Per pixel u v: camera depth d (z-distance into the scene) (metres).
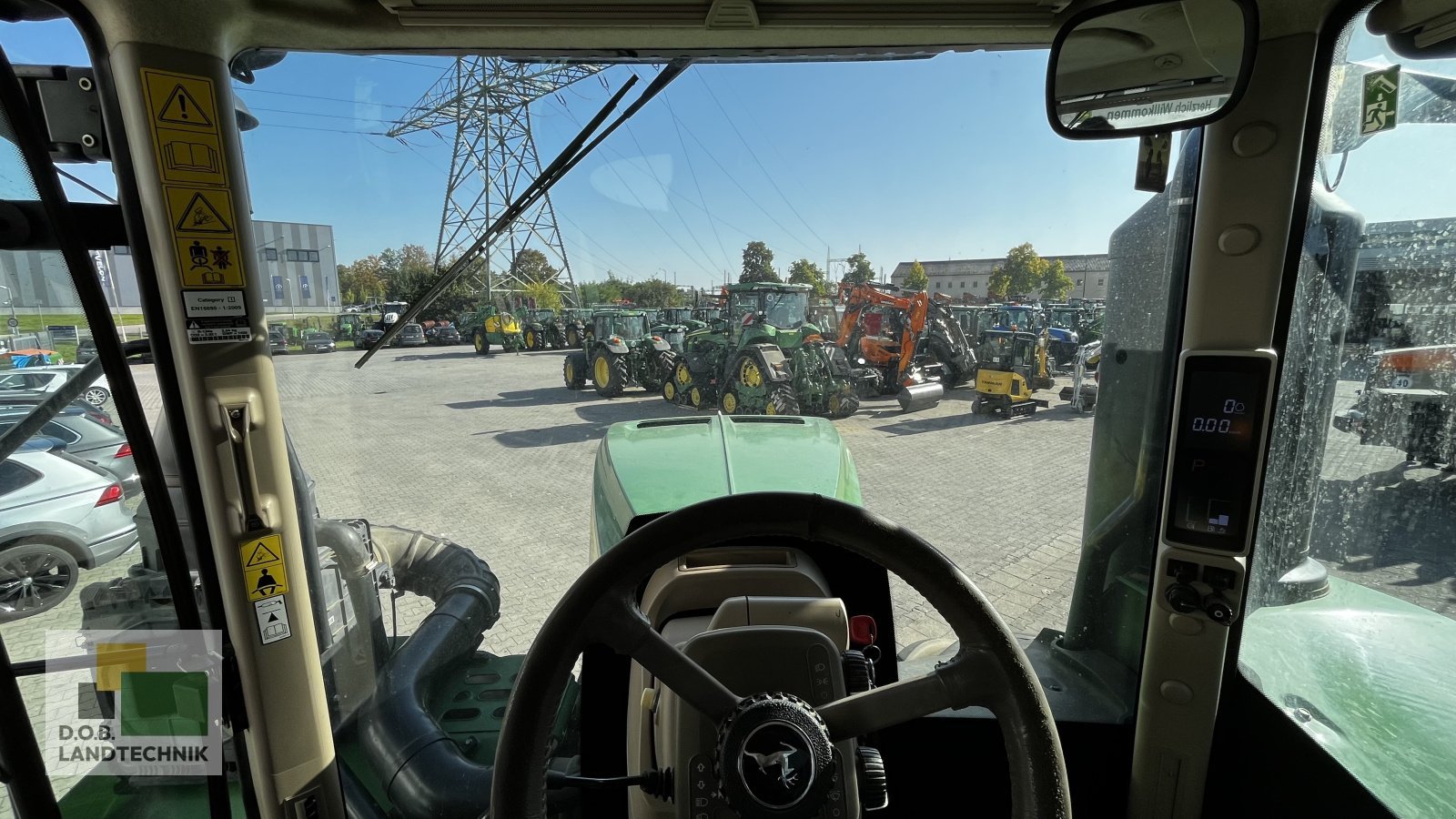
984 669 0.76
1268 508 1.31
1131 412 1.47
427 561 1.63
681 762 0.88
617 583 0.76
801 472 1.51
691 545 0.76
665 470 1.55
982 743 1.55
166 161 0.92
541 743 0.74
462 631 1.54
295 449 1.32
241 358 1.02
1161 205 1.37
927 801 1.58
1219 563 1.26
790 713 0.73
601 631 0.76
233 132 0.98
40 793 1.04
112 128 0.91
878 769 0.85
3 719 1.01
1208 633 1.31
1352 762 1.17
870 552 0.77
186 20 0.91
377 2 0.99
